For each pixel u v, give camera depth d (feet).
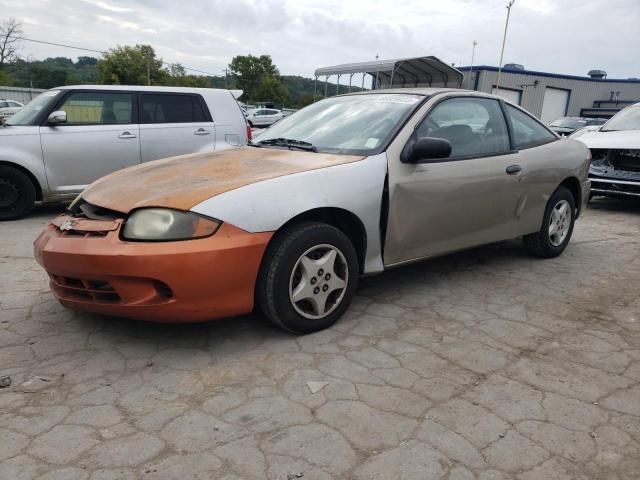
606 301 12.62
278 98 245.45
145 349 9.58
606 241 18.63
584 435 7.36
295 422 7.47
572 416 7.80
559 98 130.62
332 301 10.61
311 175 10.02
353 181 10.40
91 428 7.25
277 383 8.49
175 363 9.09
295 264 9.62
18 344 9.70
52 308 11.35
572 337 10.54
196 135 23.39
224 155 11.98
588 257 16.40
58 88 21.71
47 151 20.45
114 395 8.07
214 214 8.86
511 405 8.03
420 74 55.93
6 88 118.62
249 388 8.33
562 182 15.67
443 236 12.28
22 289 12.50
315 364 9.13
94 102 21.52
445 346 9.96
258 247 9.15
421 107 12.16
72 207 10.66
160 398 8.02
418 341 10.14
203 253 8.66
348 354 9.52
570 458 6.88
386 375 8.82
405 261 11.75
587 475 6.59
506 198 13.47
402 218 11.27
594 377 8.96
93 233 9.11
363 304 11.99
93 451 6.78
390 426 7.42
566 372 9.11
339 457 6.75
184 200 8.93
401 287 13.20
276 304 9.59
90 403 7.86
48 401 7.89
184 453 6.78
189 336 10.11
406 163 11.27
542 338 10.45
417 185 11.35
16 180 20.27
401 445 7.02
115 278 8.72
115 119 21.83
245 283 9.23
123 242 8.75
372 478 6.40
